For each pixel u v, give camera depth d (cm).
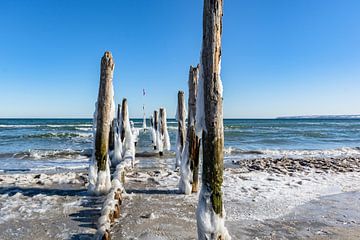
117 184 833
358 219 663
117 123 1591
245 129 4950
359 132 4431
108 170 844
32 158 1694
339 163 1476
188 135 880
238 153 1994
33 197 810
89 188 830
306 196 850
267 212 701
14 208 717
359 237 561
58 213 679
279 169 1305
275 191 902
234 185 979
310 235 567
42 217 652
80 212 686
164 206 738
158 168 1355
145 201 781
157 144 1991
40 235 554
